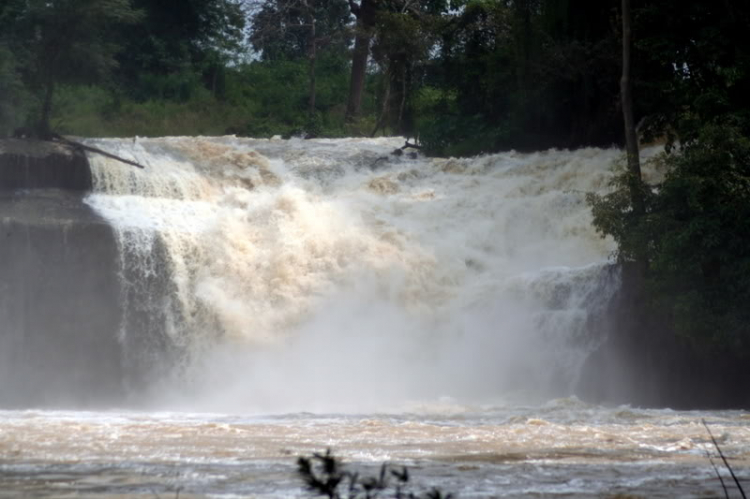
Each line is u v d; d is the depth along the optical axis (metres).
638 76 66.44
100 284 51.12
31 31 68.38
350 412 40.50
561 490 15.42
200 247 53.91
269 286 53.84
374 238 57.50
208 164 65.19
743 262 44.75
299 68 124.75
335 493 7.76
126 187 59.19
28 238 50.44
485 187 65.62
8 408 45.62
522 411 39.34
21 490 14.81
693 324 44.66
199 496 14.20
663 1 57.91
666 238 45.62
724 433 26.66
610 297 48.41
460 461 19.53
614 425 29.81
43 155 57.41
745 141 46.94
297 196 59.53
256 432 26.38
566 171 66.00
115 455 20.34
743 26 54.88
